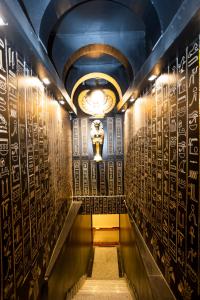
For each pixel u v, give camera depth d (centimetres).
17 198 259
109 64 819
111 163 949
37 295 332
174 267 305
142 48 571
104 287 699
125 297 596
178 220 289
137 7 390
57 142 555
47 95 436
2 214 215
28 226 297
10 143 241
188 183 256
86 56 757
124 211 877
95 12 504
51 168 464
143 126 505
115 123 944
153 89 413
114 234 1091
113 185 952
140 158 548
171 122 315
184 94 266
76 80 824
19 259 260
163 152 354
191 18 200
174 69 300
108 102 936
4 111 227
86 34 578
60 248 479
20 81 278
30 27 258
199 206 227
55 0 341
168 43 263
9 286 229
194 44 238
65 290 525
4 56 229
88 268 906
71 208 818
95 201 950
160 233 374
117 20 534
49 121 452
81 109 934
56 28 554
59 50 579
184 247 269
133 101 642
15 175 255
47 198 418
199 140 228
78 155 946
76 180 949
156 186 398
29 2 327
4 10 188
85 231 911
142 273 441
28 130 309
